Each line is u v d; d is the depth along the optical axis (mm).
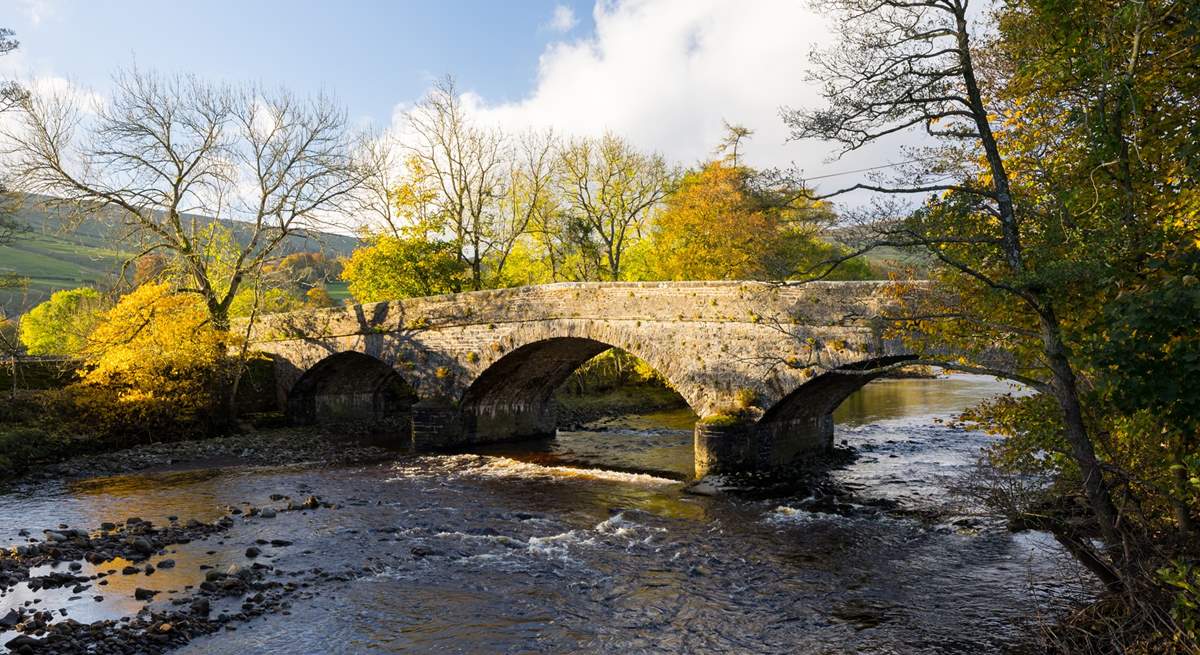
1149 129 9570
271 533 17031
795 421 24688
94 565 14523
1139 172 9883
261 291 37594
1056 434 10234
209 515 18844
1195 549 8500
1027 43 10078
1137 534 9250
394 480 23672
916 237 10078
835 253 37312
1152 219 9117
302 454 28953
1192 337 7070
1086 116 9305
